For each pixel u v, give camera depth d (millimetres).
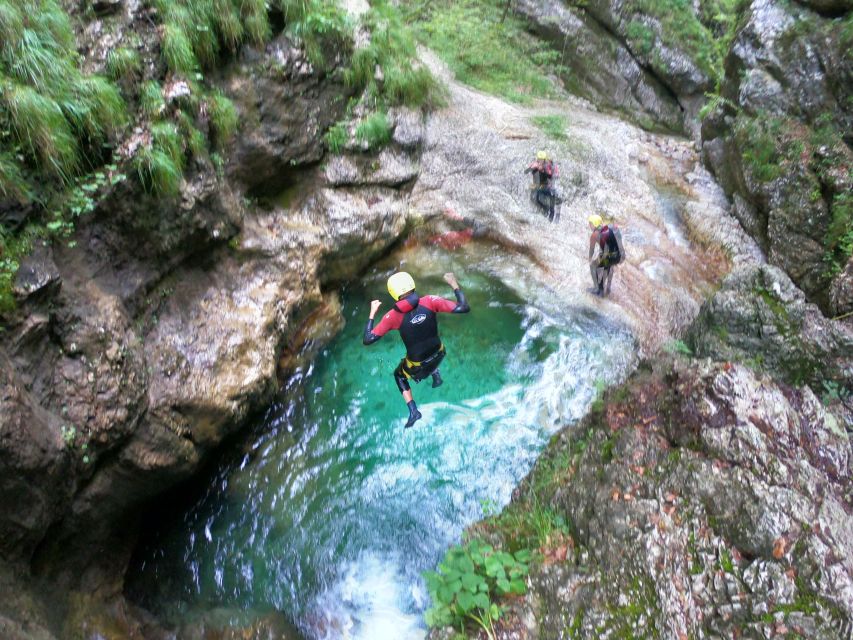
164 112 4887
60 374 3912
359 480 5793
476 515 5500
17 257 3734
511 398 6656
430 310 4930
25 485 3443
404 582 4996
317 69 7121
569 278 8094
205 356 5199
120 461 4348
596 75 13445
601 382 6660
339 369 6879
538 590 4316
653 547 4078
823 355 5625
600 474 4992
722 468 4324
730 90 9773
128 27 4816
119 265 4672
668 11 13008
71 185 4195
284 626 4629
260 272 6199
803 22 8367
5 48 3902
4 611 3287
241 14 6227
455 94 10391
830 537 3719
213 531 5289
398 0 12703
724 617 3592
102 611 4289
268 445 5965
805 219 7633
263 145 6461
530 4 13680
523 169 9258
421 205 8664
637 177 9922
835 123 7695
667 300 7875
